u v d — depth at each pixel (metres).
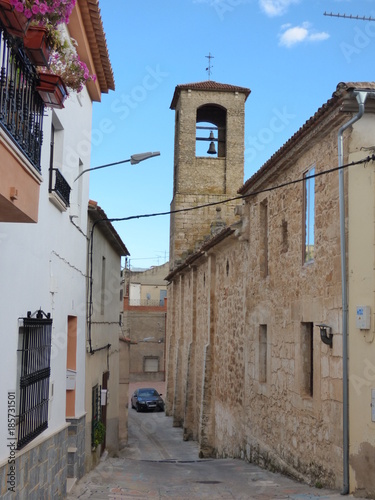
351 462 8.92
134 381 51.56
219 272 19.95
